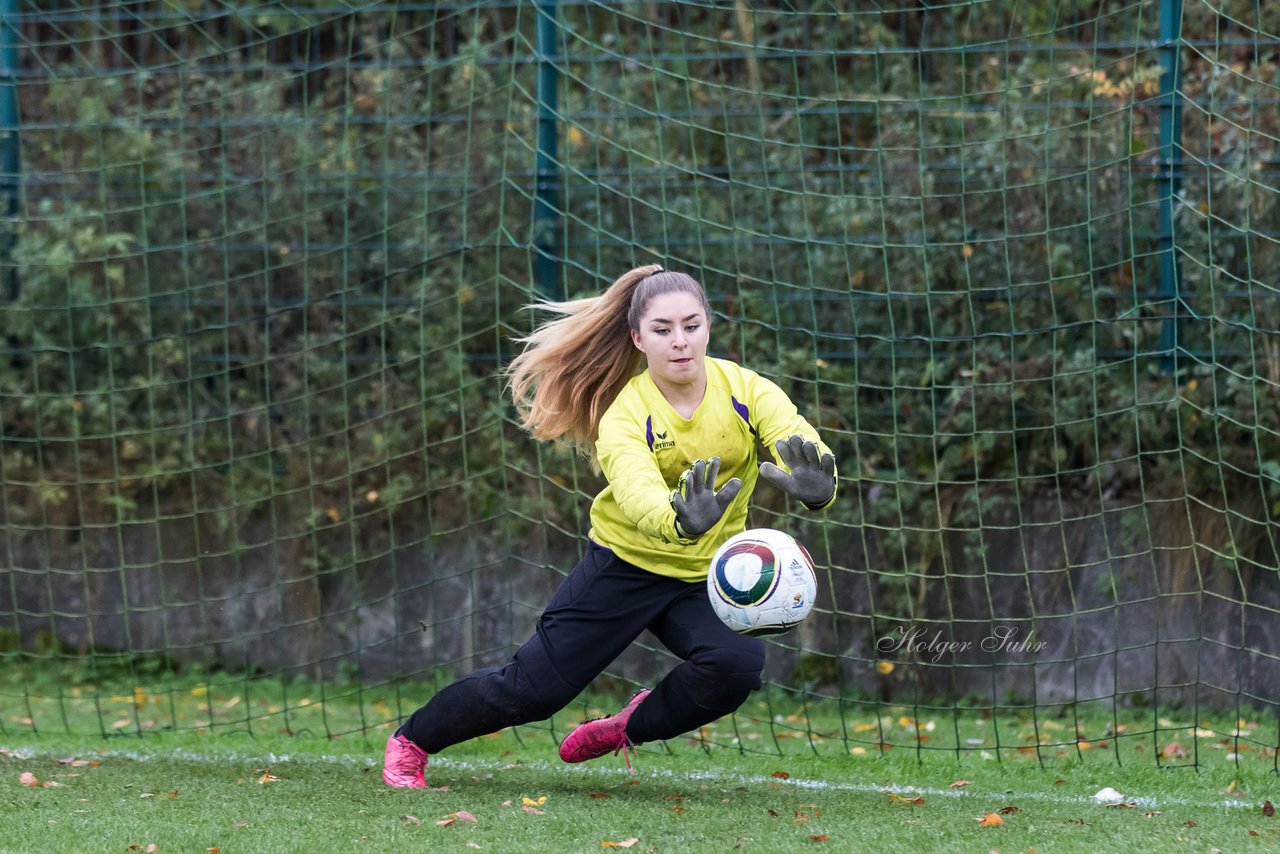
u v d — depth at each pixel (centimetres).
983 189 2569
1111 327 2497
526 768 1817
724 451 1479
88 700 2570
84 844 1327
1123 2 2638
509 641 2566
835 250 2616
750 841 1333
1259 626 2319
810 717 2358
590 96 2784
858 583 2531
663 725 1505
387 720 2311
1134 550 2428
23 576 2873
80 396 2911
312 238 2844
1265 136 2231
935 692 2470
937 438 2566
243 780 1688
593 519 1539
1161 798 1639
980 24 2756
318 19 2984
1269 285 2419
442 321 2759
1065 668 2412
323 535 2764
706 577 1490
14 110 2870
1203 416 2425
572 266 2645
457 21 2905
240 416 2875
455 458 2714
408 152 2823
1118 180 2495
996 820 1432
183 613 2802
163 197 2912
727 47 2848
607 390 1558
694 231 2650
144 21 3089
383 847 1305
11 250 2881
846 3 2834
